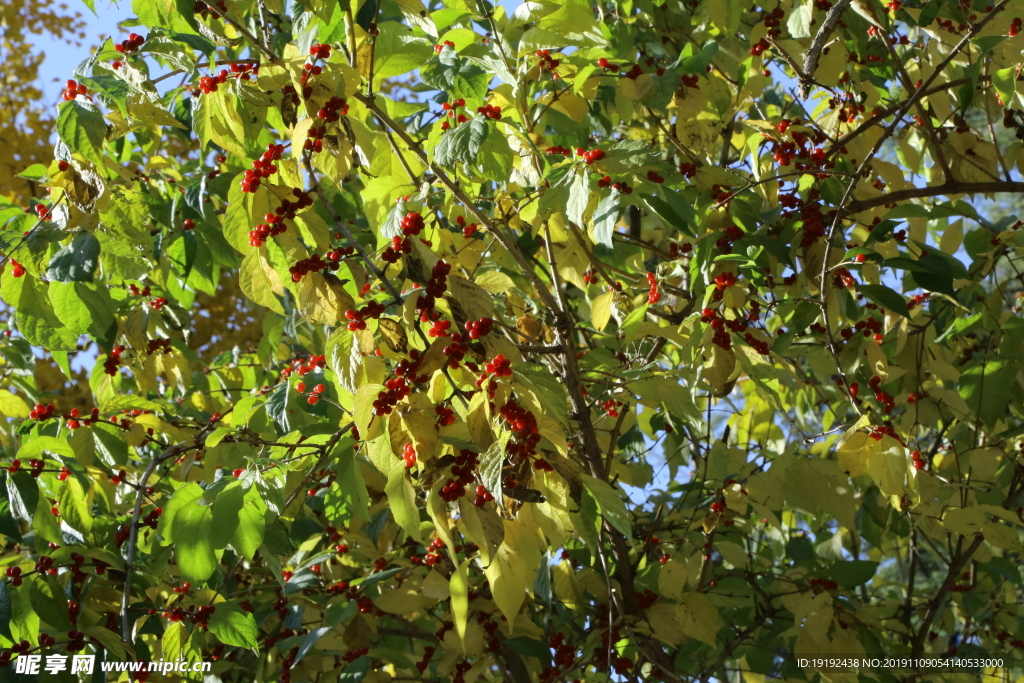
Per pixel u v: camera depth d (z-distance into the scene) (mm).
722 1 3609
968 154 3768
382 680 3332
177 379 4020
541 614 4012
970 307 3965
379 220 3037
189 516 2402
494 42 2910
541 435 2133
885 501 4254
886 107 4449
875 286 2900
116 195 2742
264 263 2438
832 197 3412
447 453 2283
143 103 2617
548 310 3096
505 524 2330
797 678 3682
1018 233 3193
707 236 3037
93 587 3230
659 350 4109
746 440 4828
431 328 2236
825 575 3887
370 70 2828
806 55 3412
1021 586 5141
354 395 2283
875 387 3615
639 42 4059
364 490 2621
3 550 3656
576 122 3314
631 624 3436
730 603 3943
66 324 2691
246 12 3238
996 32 3420
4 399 3691
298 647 3643
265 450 3039
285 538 3676
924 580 8039
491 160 2625
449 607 3781
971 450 3512
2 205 2912
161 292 4395
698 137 3854
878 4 3729
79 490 2842
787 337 3449
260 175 2477
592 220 2555
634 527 4219
